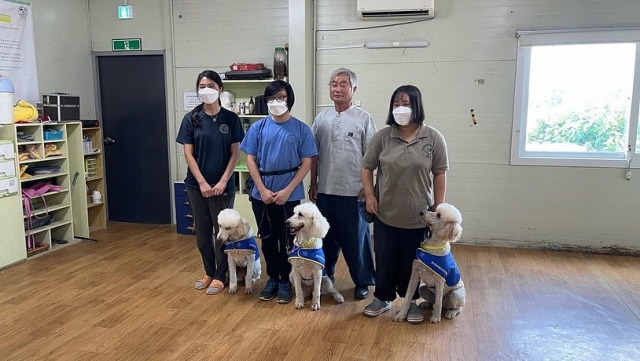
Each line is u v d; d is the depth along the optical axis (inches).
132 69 207.0
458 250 171.2
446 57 173.8
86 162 195.0
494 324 108.3
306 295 123.5
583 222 168.2
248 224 124.6
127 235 192.1
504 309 116.9
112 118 212.4
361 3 172.4
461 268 149.9
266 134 117.0
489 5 167.8
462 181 177.9
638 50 157.4
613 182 163.9
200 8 196.2
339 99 117.2
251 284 126.2
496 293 127.7
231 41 195.2
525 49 166.4
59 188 171.5
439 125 177.5
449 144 177.6
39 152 162.9
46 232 168.7
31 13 177.3
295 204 119.0
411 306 110.5
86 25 206.1
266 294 122.2
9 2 168.6
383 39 178.7
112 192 217.2
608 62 162.4
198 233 129.1
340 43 182.7
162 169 210.2
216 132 123.8
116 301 121.6
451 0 170.7
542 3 163.5
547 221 171.5
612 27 158.2
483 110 172.9
